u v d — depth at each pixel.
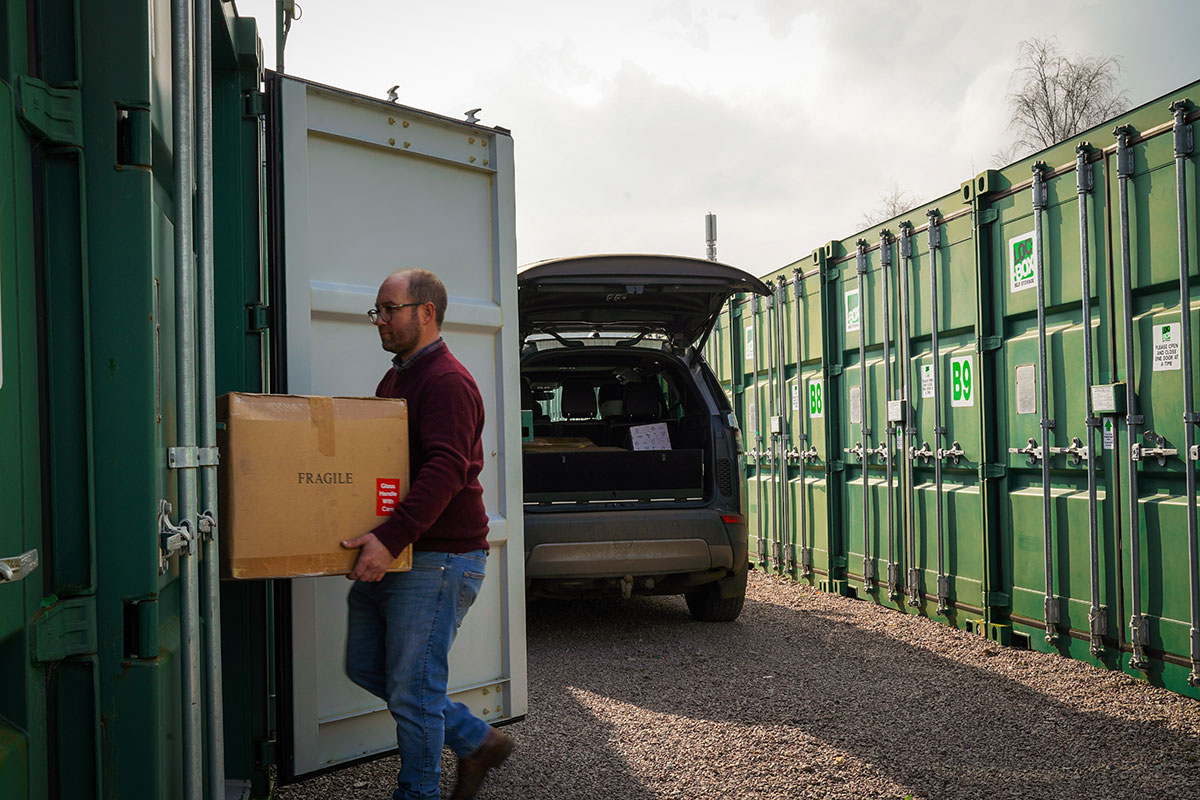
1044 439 4.86
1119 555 4.42
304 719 2.97
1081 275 4.59
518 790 3.27
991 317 5.34
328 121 3.13
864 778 3.32
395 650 2.63
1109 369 4.45
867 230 6.50
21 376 1.65
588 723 4.04
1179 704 3.99
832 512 7.10
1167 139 4.10
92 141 1.88
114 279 1.89
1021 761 3.45
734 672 4.88
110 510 1.89
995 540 5.34
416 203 3.36
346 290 3.14
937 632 5.61
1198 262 3.96
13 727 1.63
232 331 3.00
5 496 1.55
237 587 3.00
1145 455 4.22
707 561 5.71
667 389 7.02
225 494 2.40
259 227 3.06
